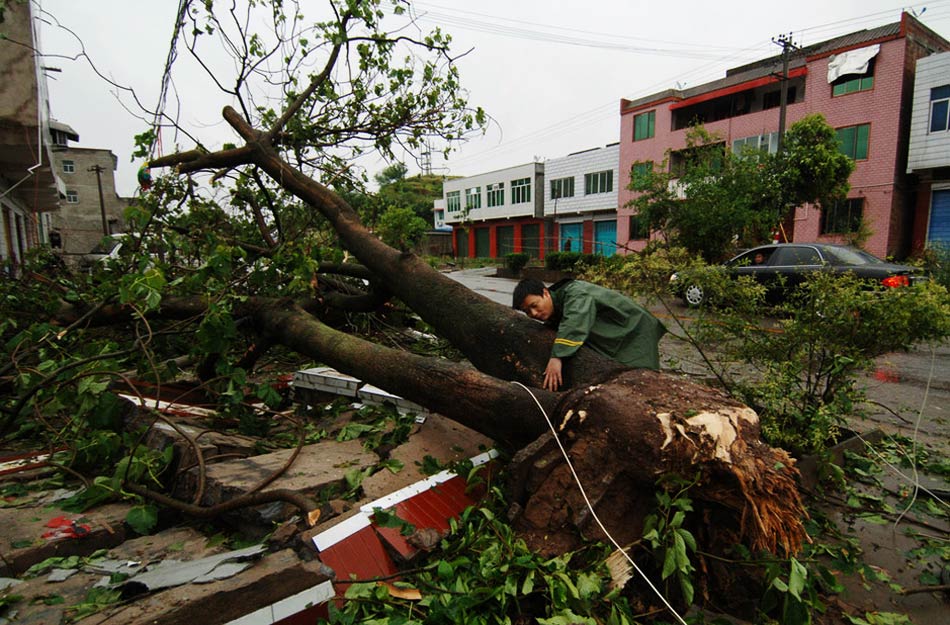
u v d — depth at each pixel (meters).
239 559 1.92
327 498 2.52
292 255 4.52
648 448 2.03
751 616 2.14
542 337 3.09
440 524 2.32
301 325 4.09
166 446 2.95
